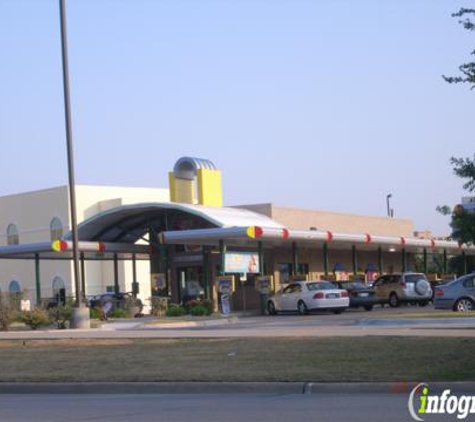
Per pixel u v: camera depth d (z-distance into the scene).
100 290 70.06
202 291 46.28
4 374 18.12
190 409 13.59
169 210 45.22
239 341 21.91
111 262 70.19
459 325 25.77
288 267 50.97
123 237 49.44
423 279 43.59
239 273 44.94
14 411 14.06
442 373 15.38
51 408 14.31
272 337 22.33
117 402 14.85
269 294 41.97
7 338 26.73
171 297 47.31
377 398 14.15
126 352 20.91
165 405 14.20
